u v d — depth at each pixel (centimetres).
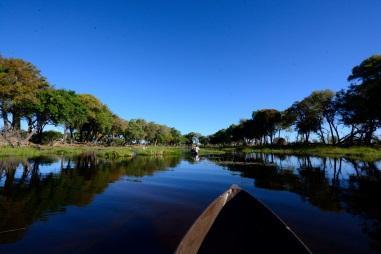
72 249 662
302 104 6712
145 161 3094
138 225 832
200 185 1538
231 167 2566
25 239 721
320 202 1155
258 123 8681
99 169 2195
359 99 4081
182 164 2797
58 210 989
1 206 1031
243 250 628
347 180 1783
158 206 1058
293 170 2356
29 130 4903
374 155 4062
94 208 1020
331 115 6244
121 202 1115
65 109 4969
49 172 1945
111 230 789
